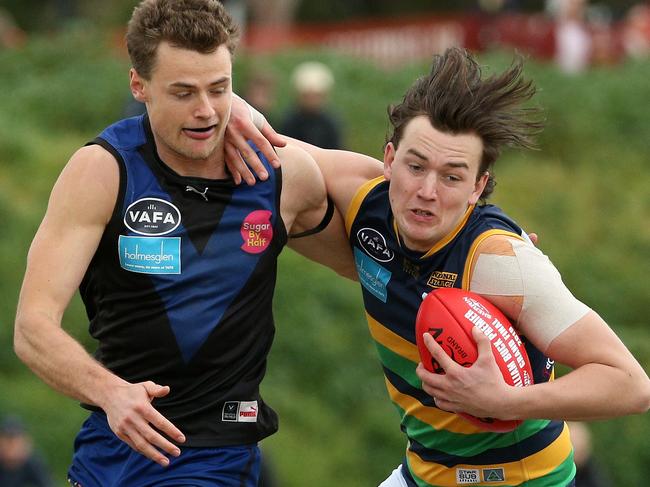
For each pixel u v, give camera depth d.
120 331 16.02
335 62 74.50
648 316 56.81
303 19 126.19
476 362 14.99
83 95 67.12
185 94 15.08
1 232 48.50
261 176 16.20
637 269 59.94
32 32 119.75
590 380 15.12
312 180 16.81
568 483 17.31
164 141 15.59
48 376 15.08
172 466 15.97
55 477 38.53
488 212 16.41
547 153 71.50
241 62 69.69
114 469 16.22
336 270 18.19
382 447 43.56
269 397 43.75
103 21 102.06
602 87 77.31
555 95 74.50
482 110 15.23
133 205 15.78
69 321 43.81
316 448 42.50
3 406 40.22
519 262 15.72
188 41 14.95
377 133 66.38
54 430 39.84
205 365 15.98
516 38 80.81
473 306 15.45
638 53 85.44
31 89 67.88
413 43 82.31
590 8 122.19
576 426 35.19
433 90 15.34
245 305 16.12
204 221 15.96
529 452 16.89
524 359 15.46
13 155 55.41
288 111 51.94
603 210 65.38
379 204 16.69
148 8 15.16
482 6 80.62
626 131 74.12
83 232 15.55
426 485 17.55
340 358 46.47
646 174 70.12
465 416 15.70
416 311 16.39
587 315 15.52
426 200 15.33
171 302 15.84
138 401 14.48
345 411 45.00
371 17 128.75
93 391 14.75
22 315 15.27
